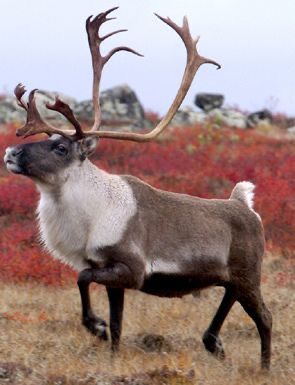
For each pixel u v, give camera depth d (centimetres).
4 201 5447
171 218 3138
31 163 3077
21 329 3409
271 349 3309
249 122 9756
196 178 6306
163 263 3112
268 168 6975
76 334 3362
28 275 4278
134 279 3042
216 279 3188
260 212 5272
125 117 9225
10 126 8556
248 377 2983
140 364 2981
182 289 3178
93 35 3438
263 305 3247
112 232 3042
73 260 3141
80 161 3109
